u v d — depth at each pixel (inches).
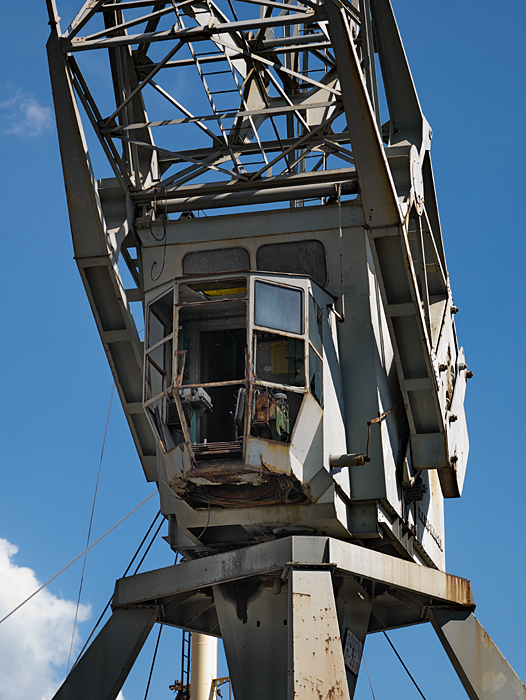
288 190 852.6
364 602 867.4
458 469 1014.4
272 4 780.0
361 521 813.9
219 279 749.9
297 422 740.0
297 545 757.9
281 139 951.0
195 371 779.4
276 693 813.2
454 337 1091.3
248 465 728.3
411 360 827.4
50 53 769.6
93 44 770.8
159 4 880.9
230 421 794.8
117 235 834.8
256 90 1029.2
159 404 764.6
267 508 786.2
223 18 815.1
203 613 969.5
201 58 960.9
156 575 845.2
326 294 816.3
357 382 826.8
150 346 781.3
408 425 895.1
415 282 788.0
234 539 841.5
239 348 810.8
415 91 936.3
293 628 716.0
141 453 886.4
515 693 833.5
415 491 871.7
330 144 852.0
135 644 848.9
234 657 826.2
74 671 842.8
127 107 895.1
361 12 841.5
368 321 831.7
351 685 842.2
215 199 860.6
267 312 743.7
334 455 781.3
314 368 762.2
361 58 900.0
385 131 980.6
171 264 851.4
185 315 792.3
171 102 879.7
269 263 843.4
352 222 837.8
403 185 834.8
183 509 803.4
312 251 840.9
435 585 853.2
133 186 865.5
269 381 748.6
